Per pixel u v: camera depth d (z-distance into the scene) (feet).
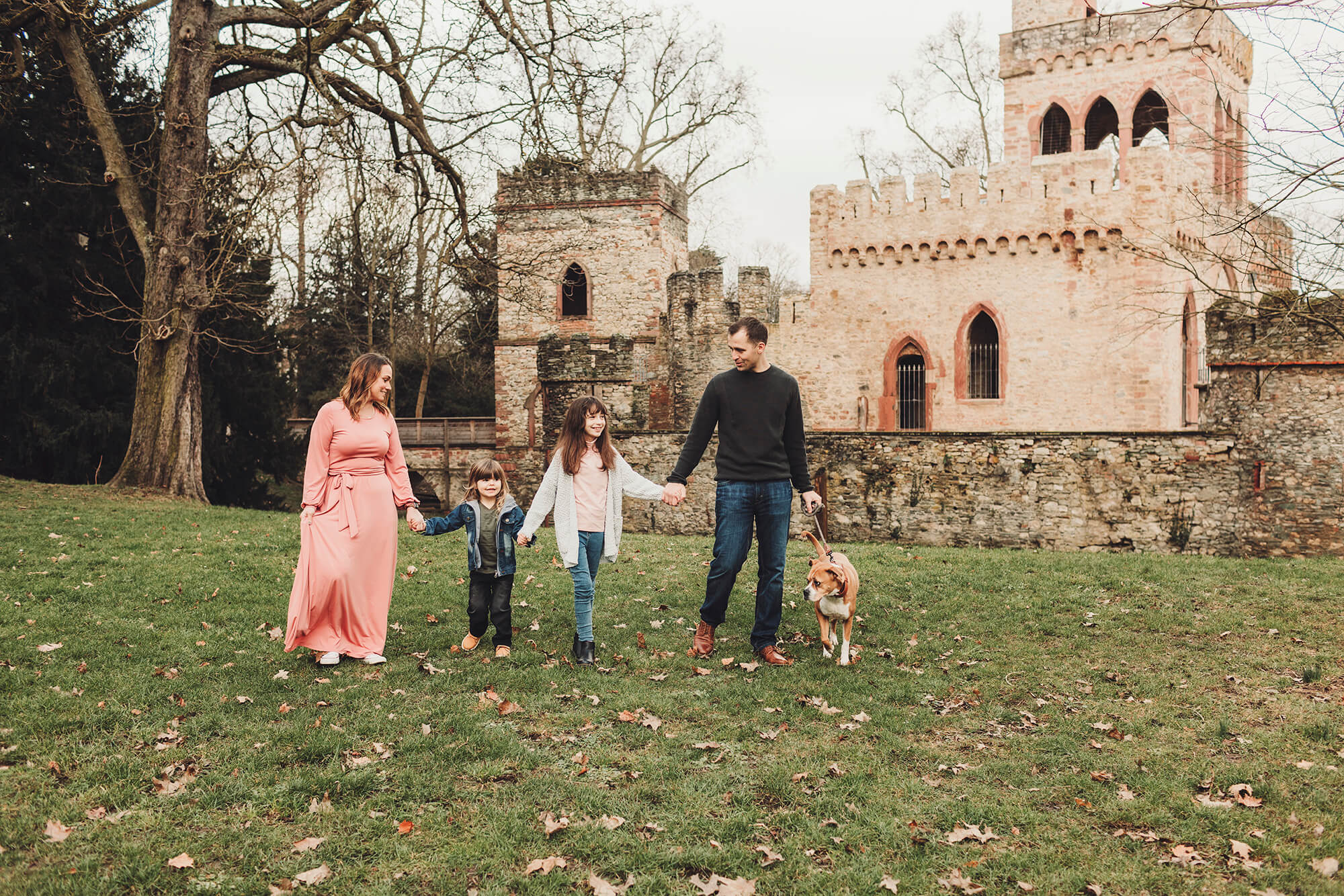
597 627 25.77
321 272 124.47
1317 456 44.73
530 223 115.75
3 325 65.00
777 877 13.23
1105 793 16.05
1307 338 44.60
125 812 14.37
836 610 22.41
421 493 113.60
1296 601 28.71
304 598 21.18
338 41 58.44
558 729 18.24
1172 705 20.29
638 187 112.88
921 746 18.01
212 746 16.87
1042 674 22.27
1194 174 81.30
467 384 131.23
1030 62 93.61
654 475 65.62
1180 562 36.29
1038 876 13.43
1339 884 13.03
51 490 51.72
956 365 81.92
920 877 13.34
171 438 56.24
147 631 23.44
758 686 20.86
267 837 13.80
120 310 68.85
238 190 61.46
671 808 15.11
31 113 64.08
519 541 22.12
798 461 23.13
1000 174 79.61
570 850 13.74
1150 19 87.40
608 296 114.21
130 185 57.41
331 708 18.80
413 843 13.82
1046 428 78.69
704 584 31.48
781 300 87.81
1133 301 75.41
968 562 36.29
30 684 19.38
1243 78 93.30
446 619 26.12
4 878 12.34
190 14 56.13
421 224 110.52
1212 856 14.06
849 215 85.25
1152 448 49.42
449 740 17.33
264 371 83.71
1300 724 19.04
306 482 21.63
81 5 55.21
